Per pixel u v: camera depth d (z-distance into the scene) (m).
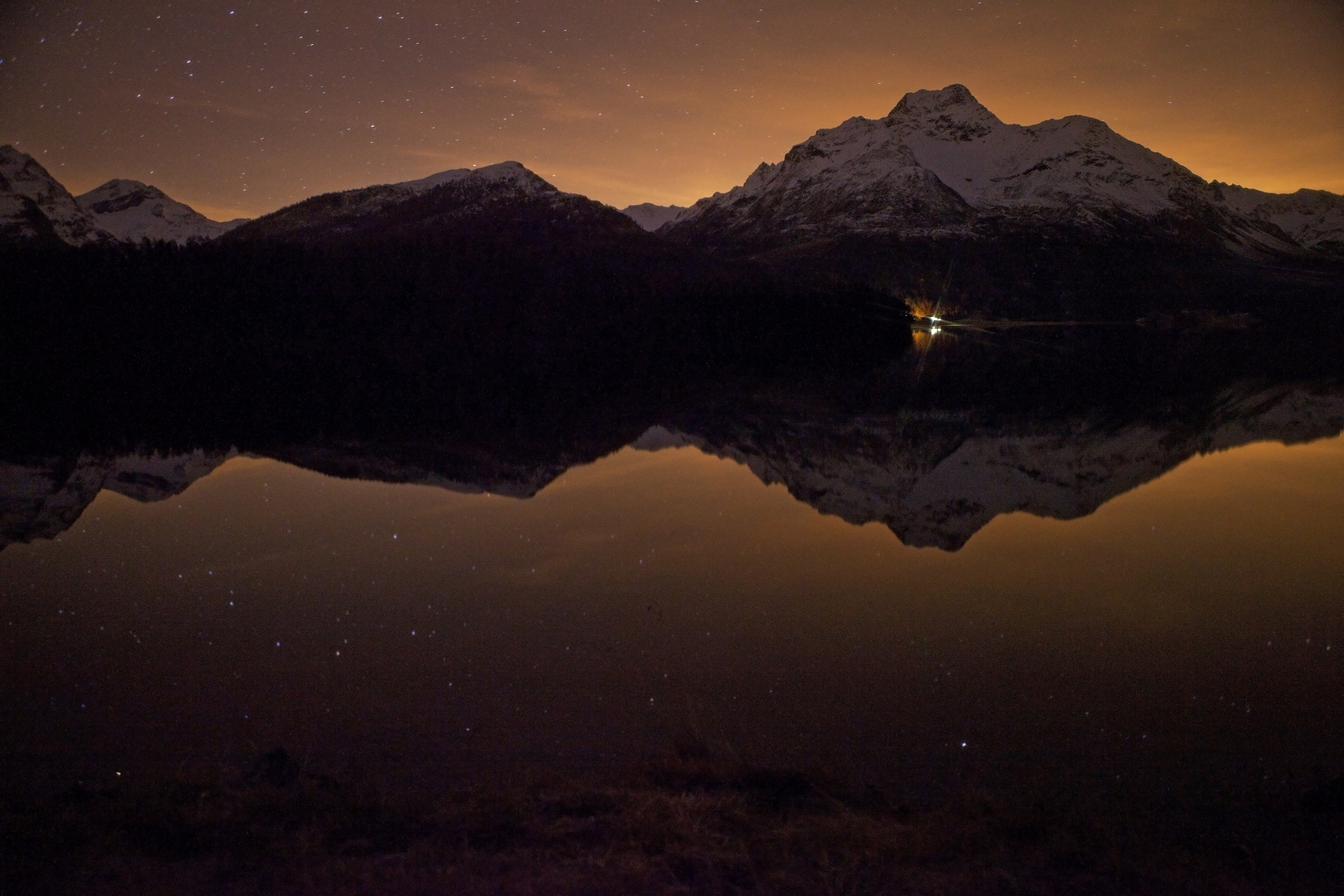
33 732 6.84
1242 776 6.11
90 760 6.33
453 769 6.19
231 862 4.48
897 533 13.94
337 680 7.98
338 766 6.25
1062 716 7.20
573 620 9.70
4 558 12.41
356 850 4.65
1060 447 22.59
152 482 18.06
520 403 32.09
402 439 23.77
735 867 4.41
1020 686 7.84
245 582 11.23
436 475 18.95
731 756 6.34
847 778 6.04
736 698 7.60
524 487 17.73
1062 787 5.93
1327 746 6.61
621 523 14.49
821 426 26.66
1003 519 14.95
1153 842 4.92
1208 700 7.54
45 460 20.55
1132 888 4.28
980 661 8.45
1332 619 9.62
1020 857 4.60
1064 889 4.25
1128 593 10.64
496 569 11.77
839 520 14.81
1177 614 9.86
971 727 7.00
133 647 8.88
